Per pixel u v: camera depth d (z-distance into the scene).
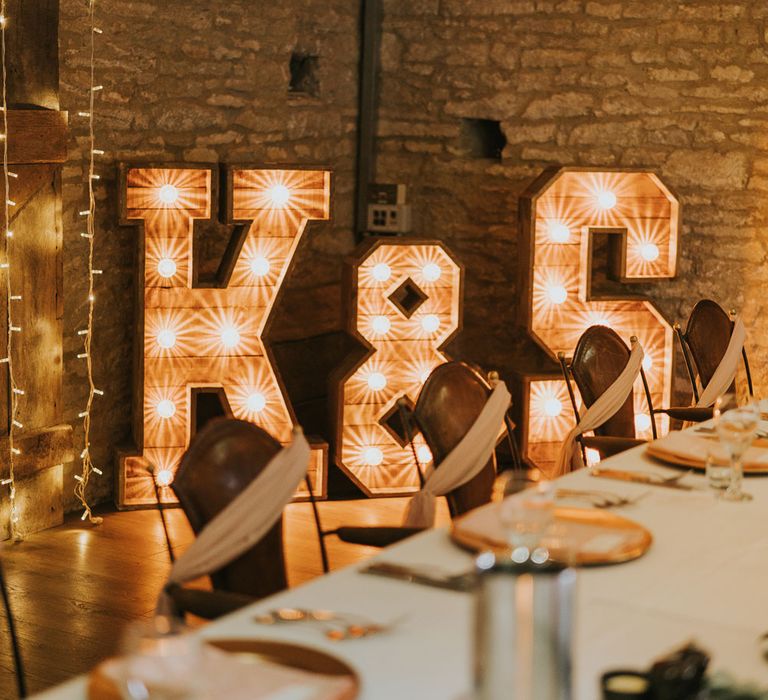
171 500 5.40
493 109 6.45
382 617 1.92
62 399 5.05
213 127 5.80
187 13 5.59
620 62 6.19
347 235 6.75
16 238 4.68
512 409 6.05
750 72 5.97
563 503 2.66
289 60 6.20
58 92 4.81
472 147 6.66
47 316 4.88
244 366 5.48
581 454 4.37
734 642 1.81
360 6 6.62
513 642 1.22
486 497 3.50
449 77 6.53
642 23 6.13
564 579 1.23
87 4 5.10
